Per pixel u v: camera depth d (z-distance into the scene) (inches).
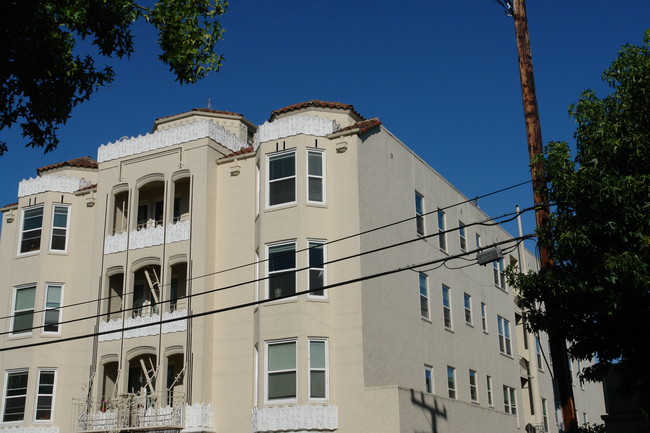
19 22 568.7
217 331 1085.8
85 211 1249.4
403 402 959.0
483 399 1347.2
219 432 1035.3
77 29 623.5
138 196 1198.3
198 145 1161.4
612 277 649.0
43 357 1170.0
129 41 643.5
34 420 1139.3
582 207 685.3
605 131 692.7
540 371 1705.2
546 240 709.3
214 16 663.8
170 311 1106.1
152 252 1141.1
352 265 1035.9
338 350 1005.2
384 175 1158.3
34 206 1259.8
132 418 1051.3
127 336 1116.5
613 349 746.8
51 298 1211.2
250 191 1131.9
